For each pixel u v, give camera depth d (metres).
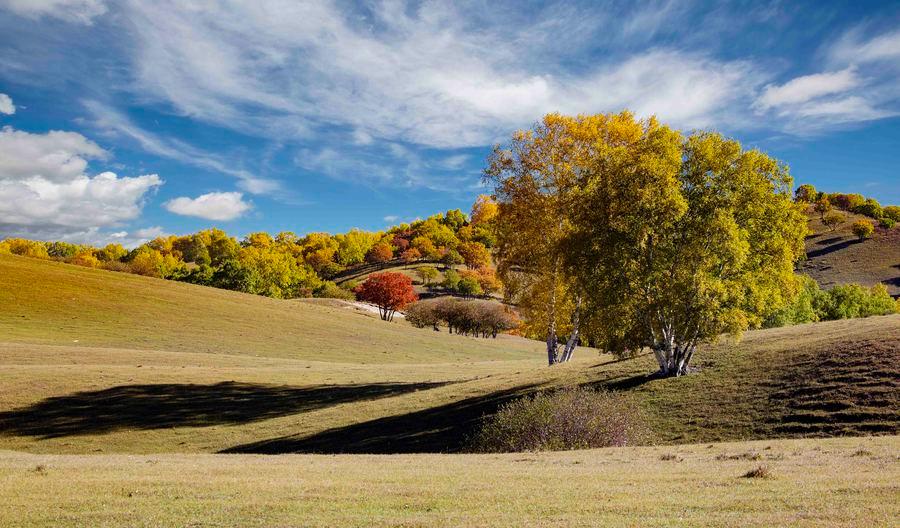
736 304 34.50
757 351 40.00
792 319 77.00
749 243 36.38
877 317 48.34
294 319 105.81
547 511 10.22
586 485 12.90
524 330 52.06
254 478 15.07
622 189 36.62
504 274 50.31
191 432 39.81
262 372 60.03
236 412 44.28
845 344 36.25
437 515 10.06
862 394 28.70
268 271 165.50
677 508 10.09
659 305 35.94
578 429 26.25
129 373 54.62
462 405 39.59
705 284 34.53
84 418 42.09
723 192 36.53
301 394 49.38
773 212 36.53
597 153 45.53
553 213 47.44
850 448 18.75
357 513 10.38
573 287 40.88
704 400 32.75
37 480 14.69
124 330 82.44
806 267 187.12
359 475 15.70
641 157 36.88
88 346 71.69
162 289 109.31
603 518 9.53
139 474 16.19
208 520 10.07
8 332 72.69
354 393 48.91
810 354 36.09
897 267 173.38
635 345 38.28
